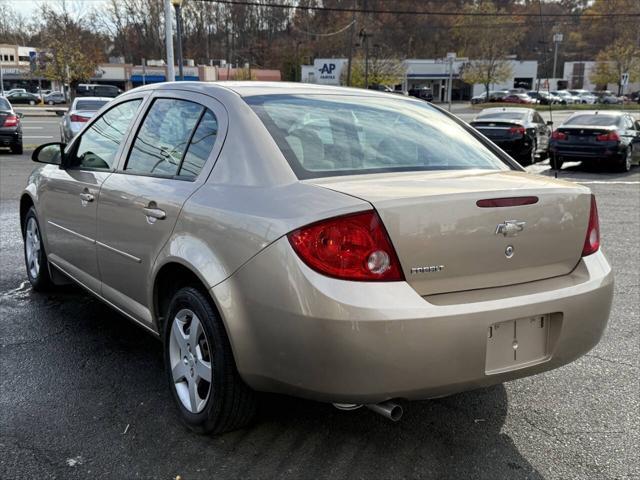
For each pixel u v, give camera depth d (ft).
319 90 11.19
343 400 7.57
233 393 8.71
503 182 8.86
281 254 7.61
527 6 246.27
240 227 8.18
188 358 9.53
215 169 9.29
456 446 9.34
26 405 10.36
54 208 14.07
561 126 49.88
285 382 7.88
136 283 10.74
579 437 9.66
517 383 11.60
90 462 8.75
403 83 227.81
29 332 13.66
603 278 9.11
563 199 8.82
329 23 241.14
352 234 7.39
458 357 7.66
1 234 23.25
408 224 7.54
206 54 293.64
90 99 55.93
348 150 9.48
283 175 8.52
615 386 11.47
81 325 14.14
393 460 8.92
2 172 41.24
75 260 13.30
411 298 7.44
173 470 8.59
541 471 8.74
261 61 276.00
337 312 7.23
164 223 9.64
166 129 10.91
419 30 285.43
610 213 30.50
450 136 11.20
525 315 8.14
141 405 10.41
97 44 212.43
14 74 250.78
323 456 8.98
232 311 8.16
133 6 285.64
